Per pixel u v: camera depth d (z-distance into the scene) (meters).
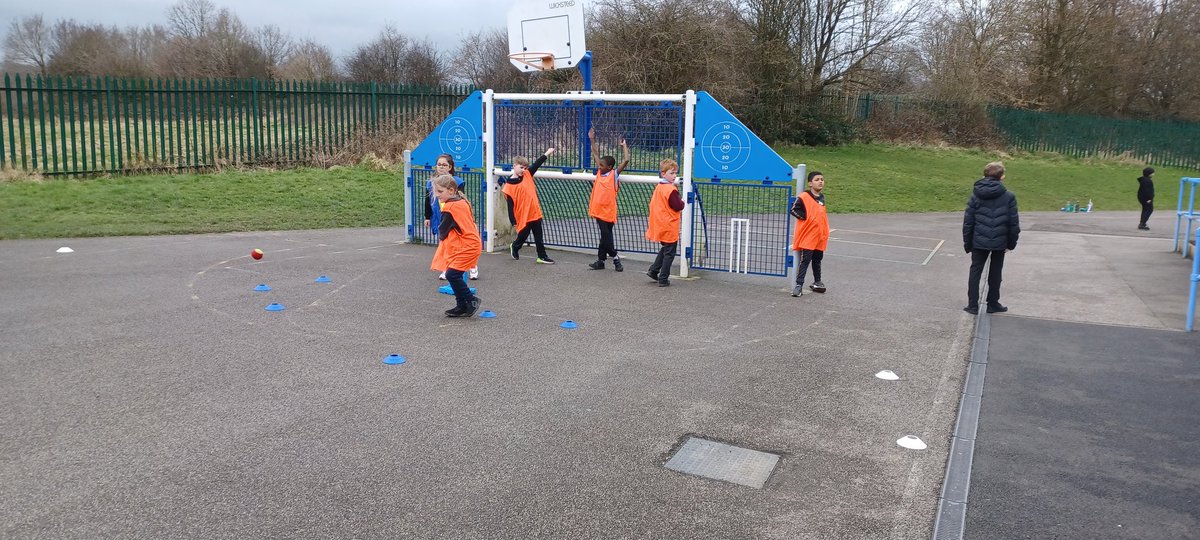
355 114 20.14
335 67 38.78
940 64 36.59
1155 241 15.12
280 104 18.98
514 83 31.91
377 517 3.99
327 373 6.16
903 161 30.30
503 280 9.94
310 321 7.67
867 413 5.64
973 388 6.20
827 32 31.44
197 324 7.43
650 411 5.56
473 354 6.77
